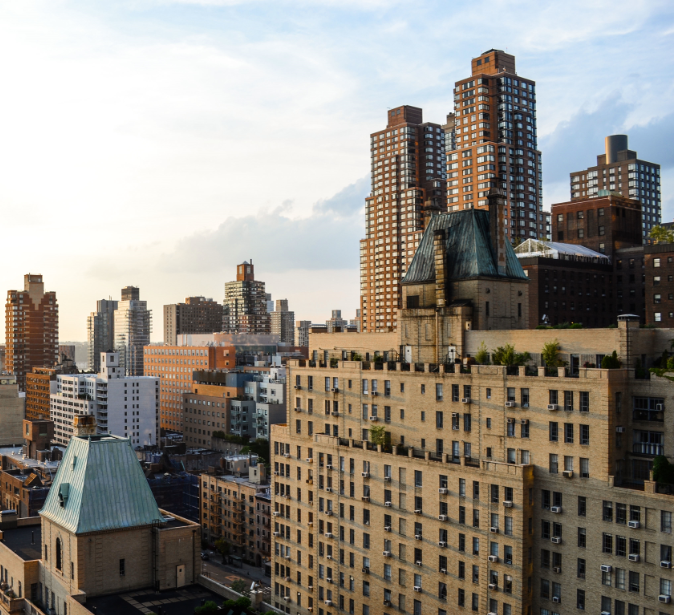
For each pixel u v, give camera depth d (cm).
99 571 10125
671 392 7744
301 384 12269
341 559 11131
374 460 10475
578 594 8106
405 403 10325
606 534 7875
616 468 7969
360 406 11069
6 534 13000
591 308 19200
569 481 8206
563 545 8262
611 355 8181
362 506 10681
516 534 8481
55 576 10612
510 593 8556
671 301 17388
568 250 19188
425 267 11175
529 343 9262
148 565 10544
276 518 12875
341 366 11444
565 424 8281
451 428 9631
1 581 12088
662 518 7369
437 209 11544
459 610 9181
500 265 10625
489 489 8806
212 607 8962
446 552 9362
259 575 18312
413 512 9831
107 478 10538
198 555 10850
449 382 9650
